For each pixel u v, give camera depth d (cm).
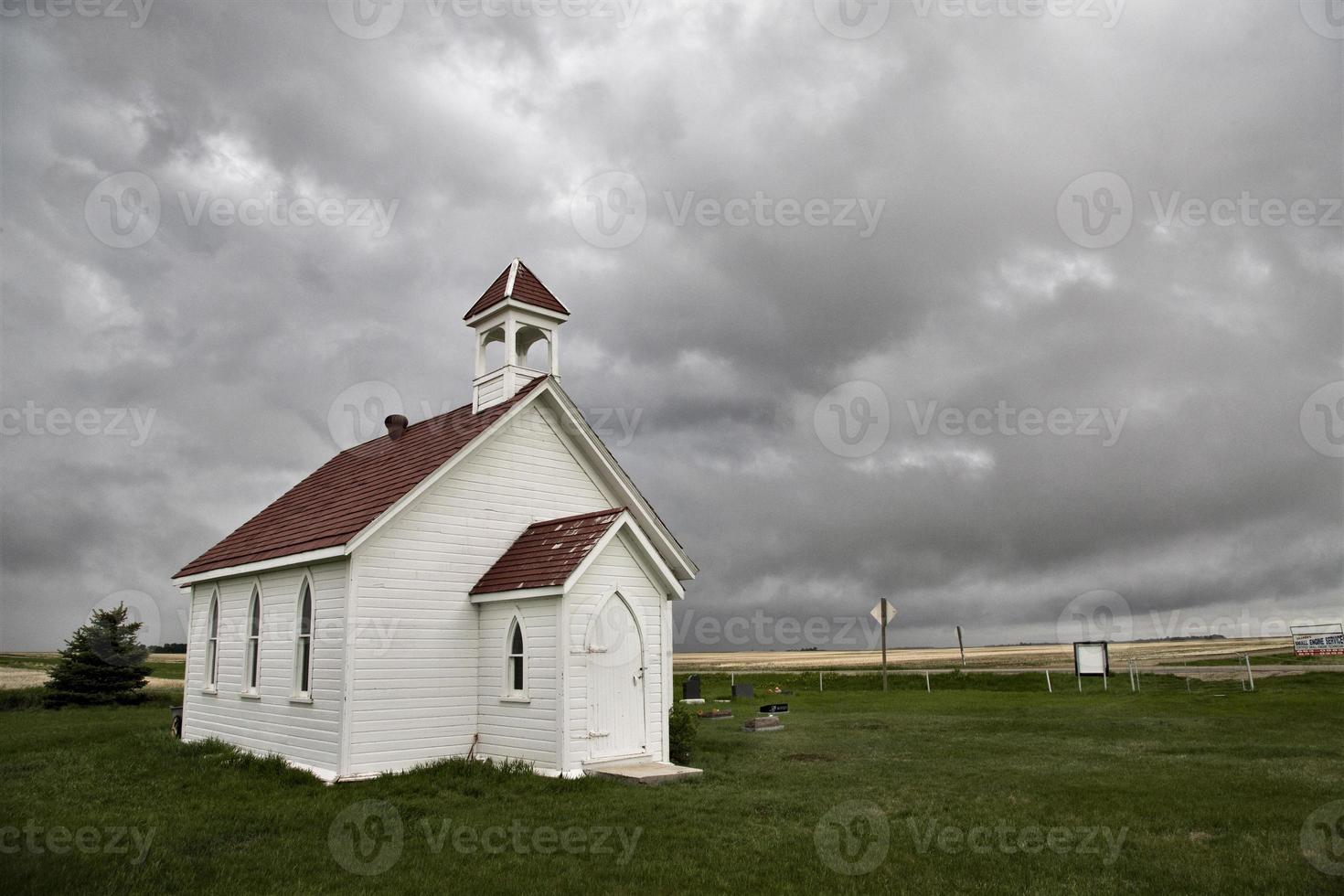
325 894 861
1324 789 1355
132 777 1546
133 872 911
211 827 1130
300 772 1559
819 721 2633
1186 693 3375
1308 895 835
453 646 1730
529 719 1622
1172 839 1066
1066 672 4778
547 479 1966
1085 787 1403
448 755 1683
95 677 3906
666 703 1741
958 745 2019
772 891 869
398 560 1666
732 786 1470
